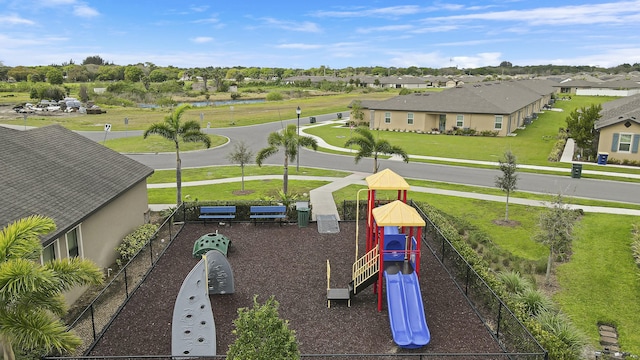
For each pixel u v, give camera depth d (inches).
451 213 1029.2
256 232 876.0
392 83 5949.8
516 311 539.8
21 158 735.7
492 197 1162.0
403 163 1600.6
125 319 569.6
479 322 560.1
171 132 1018.1
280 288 648.4
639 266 759.7
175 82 5251.0
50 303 360.5
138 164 965.2
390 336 531.2
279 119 2866.6
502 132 2167.8
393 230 692.7
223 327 548.1
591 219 983.0
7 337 331.0
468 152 1790.1
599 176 1382.9
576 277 729.0
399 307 550.9
